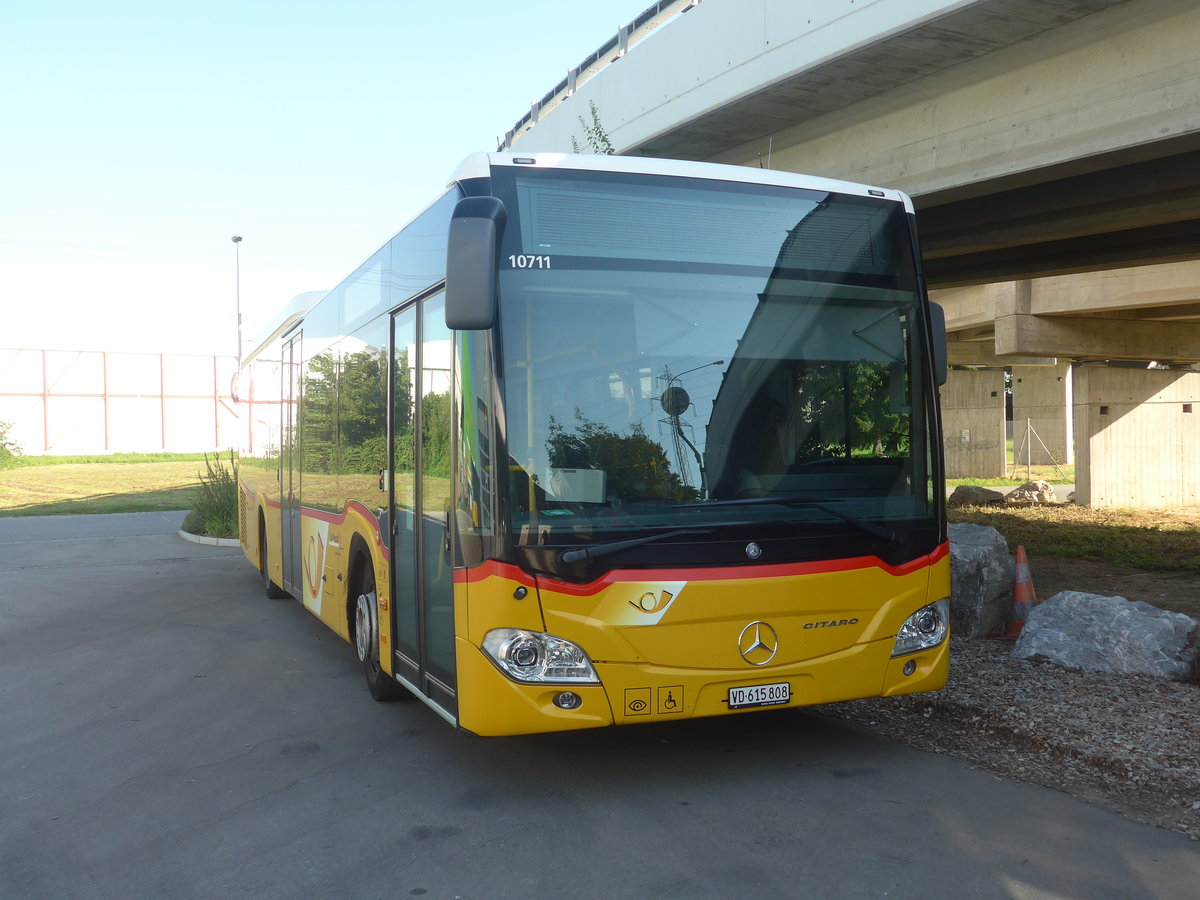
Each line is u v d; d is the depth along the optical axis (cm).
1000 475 3819
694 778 558
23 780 586
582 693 494
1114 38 913
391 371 679
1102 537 1723
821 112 1185
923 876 428
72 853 476
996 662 771
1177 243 1520
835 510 540
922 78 1066
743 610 513
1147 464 2627
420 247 623
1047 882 421
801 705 526
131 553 1820
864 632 542
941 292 2938
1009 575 905
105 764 613
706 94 1193
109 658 925
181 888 436
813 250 570
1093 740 585
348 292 818
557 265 524
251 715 718
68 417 6144
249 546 1394
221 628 1066
